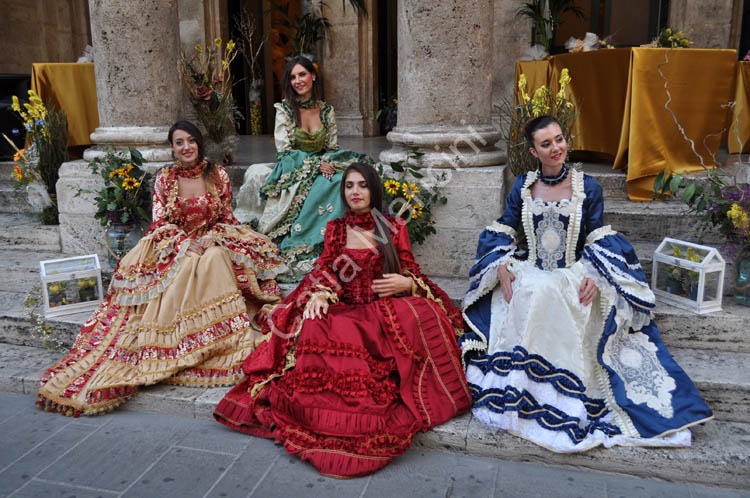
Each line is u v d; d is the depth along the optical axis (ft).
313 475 9.20
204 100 18.53
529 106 13.98
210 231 12.85
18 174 17.94
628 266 10.44
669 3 24.52
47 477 9.25
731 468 8.67
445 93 13.85
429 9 13.52
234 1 33.50
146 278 12.21
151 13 15.99
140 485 9.02
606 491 8.76
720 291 11.35
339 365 9.71
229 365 11.45
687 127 15.30
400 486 8.89
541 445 9.30
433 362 10.32
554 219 10.85
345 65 30.99
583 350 10.06
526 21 24.13
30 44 31.86
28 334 13.53
